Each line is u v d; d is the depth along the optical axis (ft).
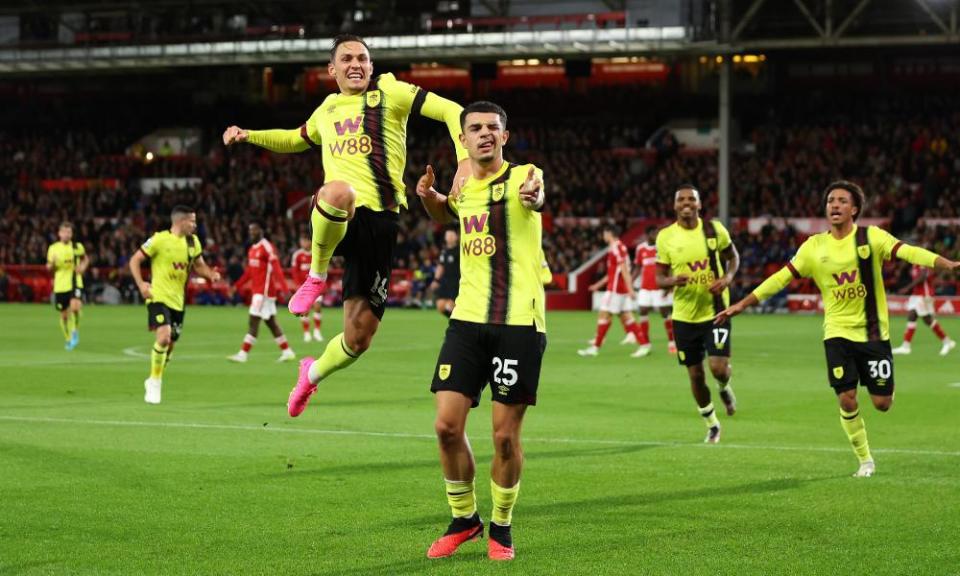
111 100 201.77
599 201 164.14
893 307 130.93
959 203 146.92
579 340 90.12
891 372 31.35
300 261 87.30
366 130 26.48
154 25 174.60
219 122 193.36
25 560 21.33
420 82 193.57
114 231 169.17
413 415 43.29
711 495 27.99
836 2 143.43
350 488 28.40
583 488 28.89
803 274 32.19
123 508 25.88
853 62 181.78
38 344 81.00
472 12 160.15
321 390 52.31
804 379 59.06
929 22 135.44
